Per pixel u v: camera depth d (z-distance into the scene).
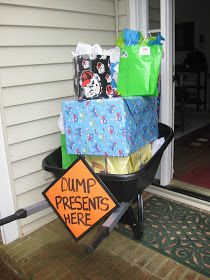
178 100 5.15
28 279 1.90
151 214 2.52
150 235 2.25
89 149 1.82
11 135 2.17
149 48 1.87
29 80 2.21
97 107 1.72
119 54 2.04
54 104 2.42
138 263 1.98
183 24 6.97
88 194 1.75
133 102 1.76
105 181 1.74
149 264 1.96
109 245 2.17
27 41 2.15
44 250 2.17
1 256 2.16
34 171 2.35
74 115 1.81
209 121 5.68
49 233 2.37
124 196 1.80
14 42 2.08
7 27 2.03
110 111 1.69
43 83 2.31
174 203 2.68
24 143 2.26
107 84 1.91
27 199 2.35
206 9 6.54
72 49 2.48
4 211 2.21
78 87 1.80
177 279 1.82
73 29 2.46
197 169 3.36
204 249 2.07
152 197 2.81
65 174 1.81
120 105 1.66
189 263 1.94
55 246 2.21
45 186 2.45
